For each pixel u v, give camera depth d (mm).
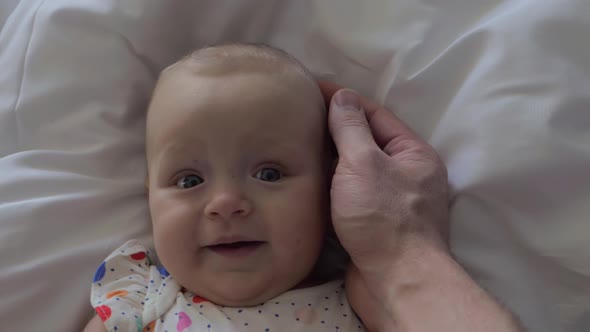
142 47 857
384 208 678
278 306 725
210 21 861
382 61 801
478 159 701
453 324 581
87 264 796
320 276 848
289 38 872
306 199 717
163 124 734
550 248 680
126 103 861
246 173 710
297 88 746
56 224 790
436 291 620
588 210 670
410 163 716
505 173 683
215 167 707
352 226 683
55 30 850
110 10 841
